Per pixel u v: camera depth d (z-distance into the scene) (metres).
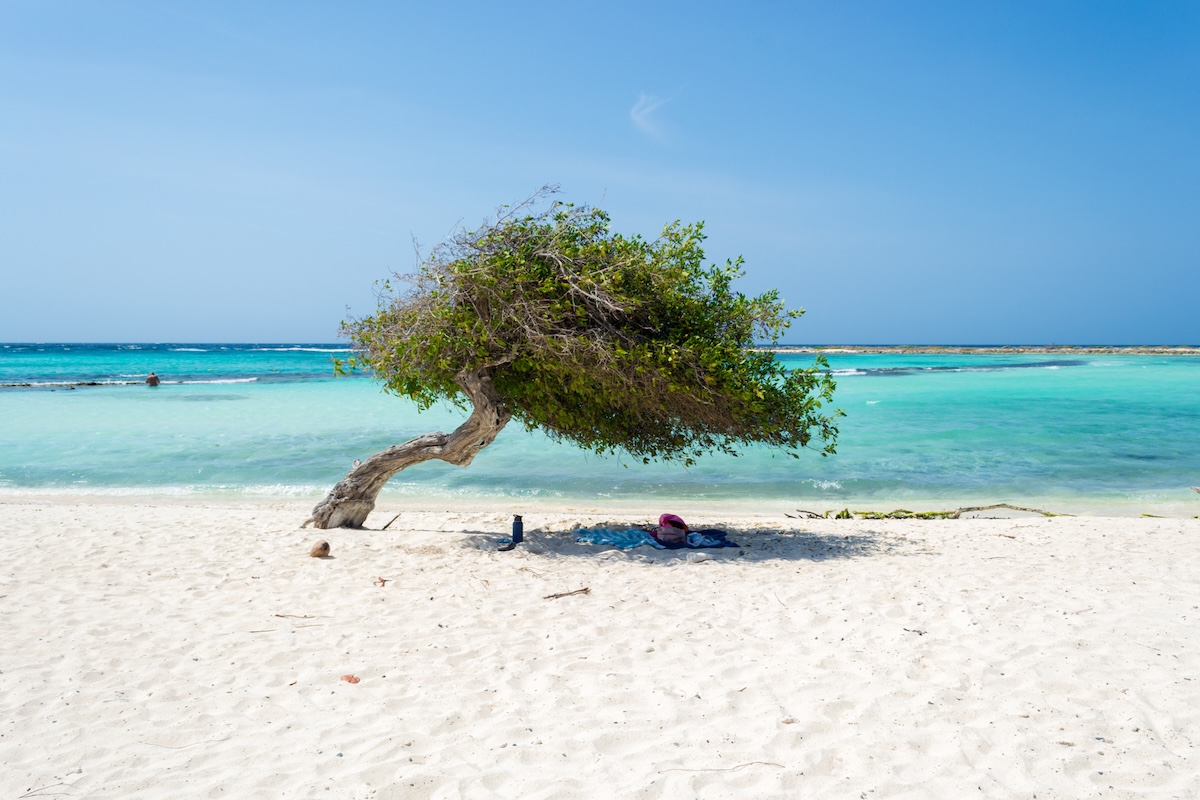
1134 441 22.42
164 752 4.34
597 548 9.80
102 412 27.62
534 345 8.89
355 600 7.38
